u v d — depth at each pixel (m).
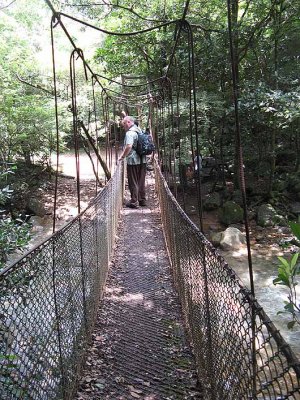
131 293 3.13
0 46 7.04
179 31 2.38
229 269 1.20
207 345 1.65
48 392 1.39
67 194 8.45
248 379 1.01
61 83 8.73
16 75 7.45
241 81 6.30
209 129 6.96
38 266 1.33
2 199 3.77
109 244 3.74
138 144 5.91
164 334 2.46
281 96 5.29
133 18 7.25
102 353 2.22
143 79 9.11
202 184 8.29
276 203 7.09
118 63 8.84
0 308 1.08
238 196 7.33
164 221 4.41
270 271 4.90
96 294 2.67
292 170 7.85
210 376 1.59
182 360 2.17
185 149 6.46
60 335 1.58
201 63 6.09
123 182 6.49
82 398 1.80
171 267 3.51
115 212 4.69
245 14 6.14
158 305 2.87
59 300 1.57
